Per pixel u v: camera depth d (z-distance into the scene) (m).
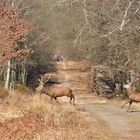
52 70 110.88
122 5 47.62
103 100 66.12
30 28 53.09
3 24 44.28
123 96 72.31
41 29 80.00
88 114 34.62
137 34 53.53
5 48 42.94
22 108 31.42
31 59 82.88
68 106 35.53
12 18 45.81
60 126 26.59
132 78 70.88
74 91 86.00
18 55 44.16
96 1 56.31
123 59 69.19
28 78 96.88
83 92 84.62
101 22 56.03
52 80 99.88
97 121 31.02
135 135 26.45
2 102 34.28
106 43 71.00
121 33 52.12
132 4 44.91
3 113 29.44
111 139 24.89
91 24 57.59
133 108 43.75
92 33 59.81
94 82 83.75
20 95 40.12
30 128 25.03
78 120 29.44
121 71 74.12
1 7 46.44
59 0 63.19
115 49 66.94
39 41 80.62
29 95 43.31
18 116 28.58
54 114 30.12
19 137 23.12
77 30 61.88
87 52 79.50
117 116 35.72
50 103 36.88
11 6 51.31
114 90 80.12
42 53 86.75
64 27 83.06
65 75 106.19
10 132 24.14
